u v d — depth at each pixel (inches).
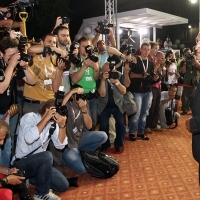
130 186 149.6
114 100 193.9
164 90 285.1
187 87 320.2
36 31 531.8
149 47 221.1
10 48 126.0
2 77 118.6
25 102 154.7
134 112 199.9
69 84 175.5
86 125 165.2
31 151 130.3
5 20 157.6
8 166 137.3
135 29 477.4
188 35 825.5
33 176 131.3
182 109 328.8
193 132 97.9
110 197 138.7
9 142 137.4
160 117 263.0
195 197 135.9
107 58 214.4
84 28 438.3
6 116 134.0
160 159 186.5
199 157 98.8
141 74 220.8
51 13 533.6
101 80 186.5
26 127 126.5
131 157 191.9
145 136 231.9
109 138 203.5
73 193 144.4
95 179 160.6
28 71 138.1
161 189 144.9
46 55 149.4
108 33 210.1
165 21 466.0
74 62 154.3
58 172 141.2
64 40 171.8
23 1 155.4
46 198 130.8
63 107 130.3
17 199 135.9
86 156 157.6
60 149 141.9
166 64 292.2
